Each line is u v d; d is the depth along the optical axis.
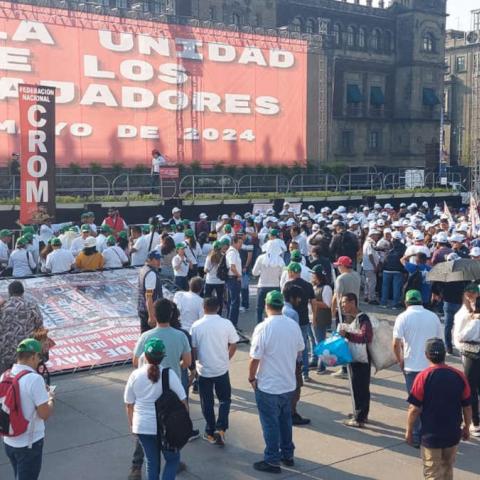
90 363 11.06
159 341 5.93
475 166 42.66
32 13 31.28
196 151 37.12
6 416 5.54
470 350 8.15
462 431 6.15
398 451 7.80
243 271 15.95
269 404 7.09
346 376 10.67
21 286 8.30
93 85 33.31
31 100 21.12
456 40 79.00
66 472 7.21
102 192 33.62
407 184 45.12
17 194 29.38
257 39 39.19
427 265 15.27
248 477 7.08
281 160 40.75
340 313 8.61
